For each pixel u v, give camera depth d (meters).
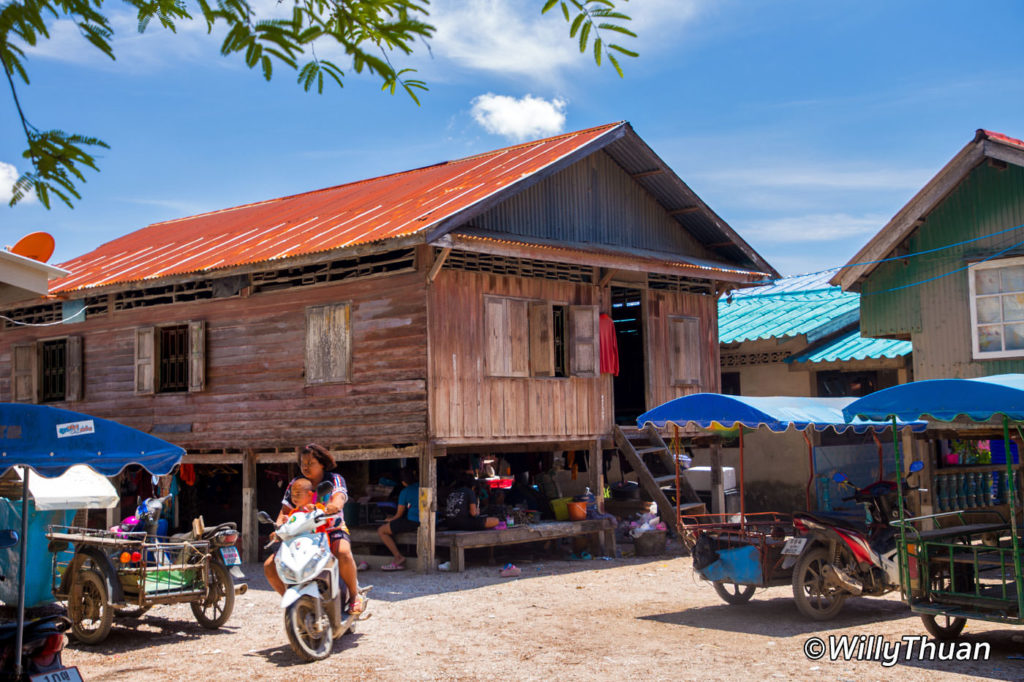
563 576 11.99
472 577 11.95
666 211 17.20
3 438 6.52
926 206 13.72
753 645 7.55
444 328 12.89
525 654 7.41
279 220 17.25
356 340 13.45
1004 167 13.29
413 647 7.79
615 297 18.80
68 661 7.59
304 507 7.49
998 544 8.06
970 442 15.41
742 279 17.11
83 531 8.59
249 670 7.10
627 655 7.27
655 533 13.91
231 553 8.77
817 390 17.95
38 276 6.26
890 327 14.36
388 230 12.59
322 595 7.45
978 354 13.40
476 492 13.88
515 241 12.91
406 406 12.73
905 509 8.77
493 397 13.42
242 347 14.91
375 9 2.83
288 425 14.15
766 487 17.95
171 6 2.73
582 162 15.62
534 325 14.09
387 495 14.62
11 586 8.41
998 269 13.33
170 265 15.84
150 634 8.62
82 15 2.72
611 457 16.86
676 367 16.50
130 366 16.50
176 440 15.61
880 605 9.30
